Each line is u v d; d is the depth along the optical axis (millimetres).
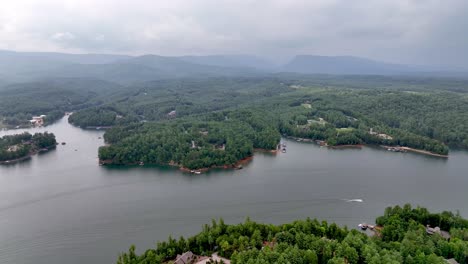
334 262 145625
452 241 164000
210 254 169250
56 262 177625
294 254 148625
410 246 156250
